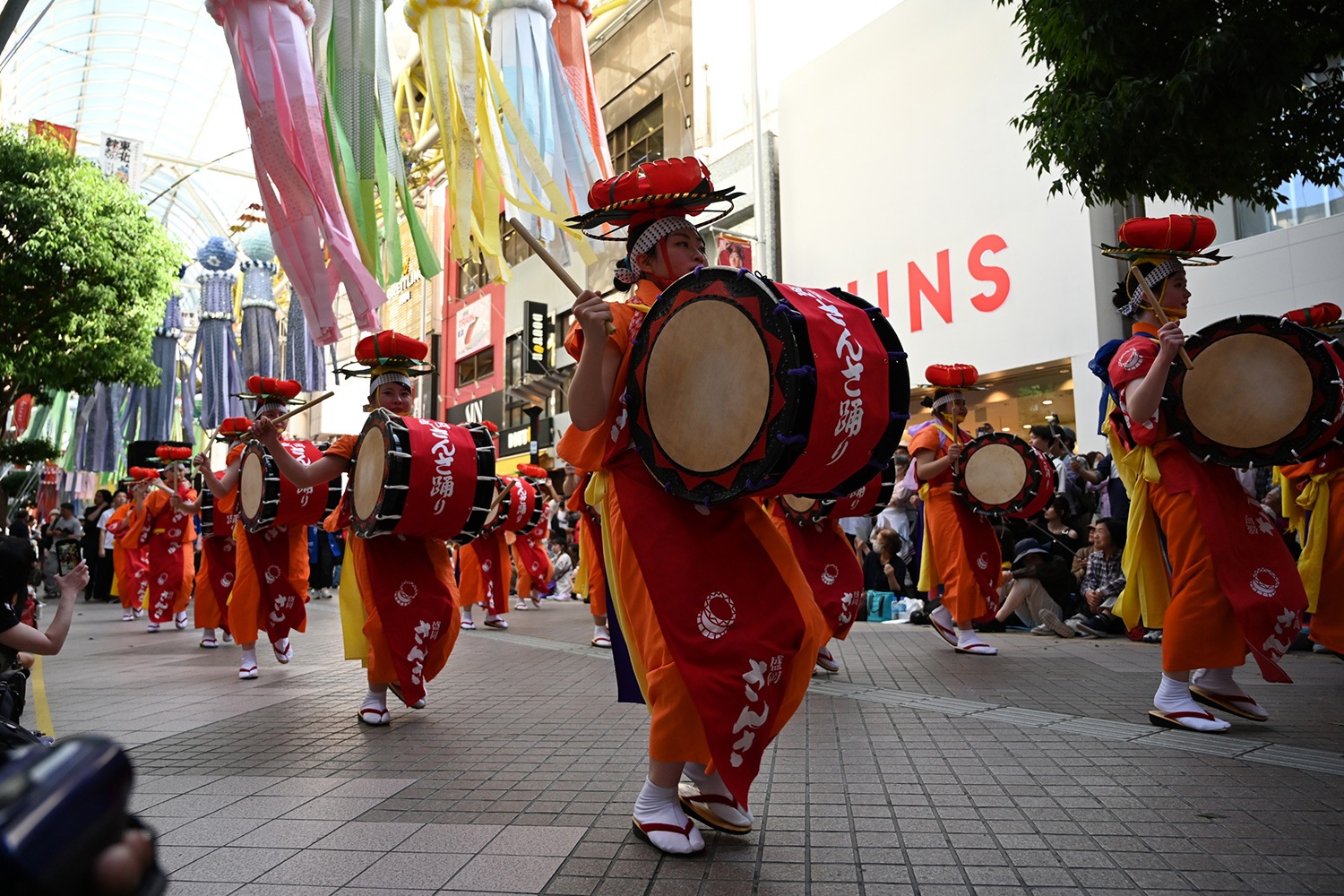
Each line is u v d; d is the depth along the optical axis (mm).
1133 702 4648
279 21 7828
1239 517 3898
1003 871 2357
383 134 8523
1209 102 5141
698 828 2680
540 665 6859
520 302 24953
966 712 4488
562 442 2779
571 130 10125
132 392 23484
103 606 15641
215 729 4605
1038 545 8367
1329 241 9031
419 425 4730
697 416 2441
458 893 2303
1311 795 2963
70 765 629
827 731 4133
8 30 6852
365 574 4715
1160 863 2389
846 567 5477
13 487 24766
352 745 4160
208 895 2330
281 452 4488
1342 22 5117
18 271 12430
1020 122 6262
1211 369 3875
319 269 7758
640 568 2580
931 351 13000
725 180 17547
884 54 13859
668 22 19953
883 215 13750
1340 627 4246
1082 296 11258
